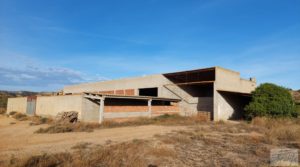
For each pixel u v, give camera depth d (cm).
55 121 1886
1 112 3600
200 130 1557
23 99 3114
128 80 3294
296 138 1198
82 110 1967
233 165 704
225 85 2630
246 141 1130
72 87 4500
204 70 2606
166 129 1622
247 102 3053
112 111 2097
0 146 957
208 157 816
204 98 2702
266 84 2377
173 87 2942
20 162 654
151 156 803
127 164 680
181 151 904
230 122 2228
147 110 2438
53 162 666
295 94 4156
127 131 1504
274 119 1988
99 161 707
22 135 1273
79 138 1190
